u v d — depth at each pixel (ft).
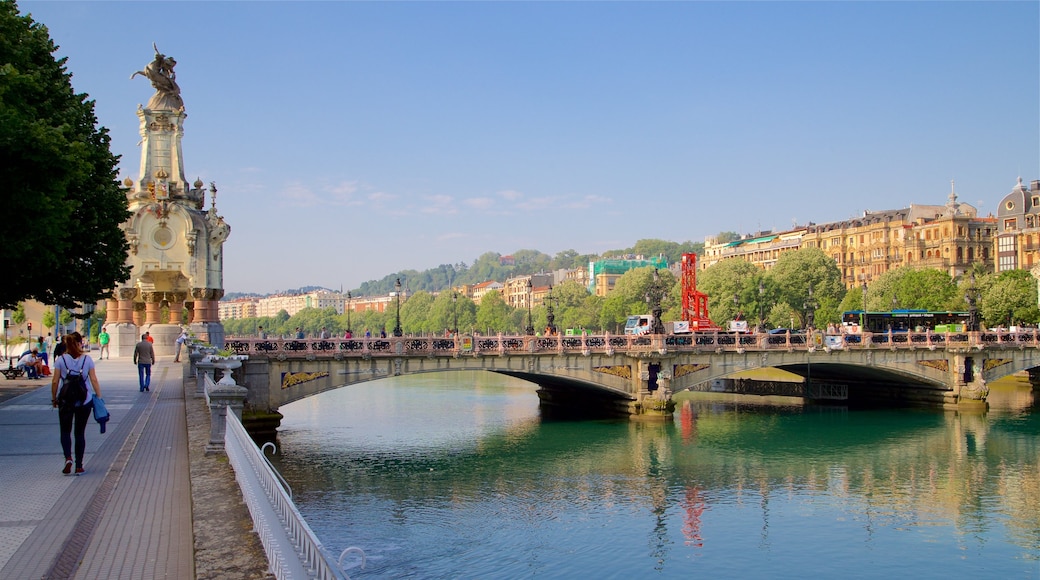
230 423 63.93
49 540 45.47
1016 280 406.21
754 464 183.83
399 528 130.00
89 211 137.90
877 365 268.62
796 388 316.40
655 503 148.87
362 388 364.79
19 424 91.30
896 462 187.32
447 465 178.40
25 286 127.75
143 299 217.77
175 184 214.07
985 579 112.98
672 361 244.01
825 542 127.65
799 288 517.14
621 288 601.21
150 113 214.69
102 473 63.82
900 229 636.07
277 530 34.30
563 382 253.03
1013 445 209.05
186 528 48.55
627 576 111.34
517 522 134.92
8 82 90.94
